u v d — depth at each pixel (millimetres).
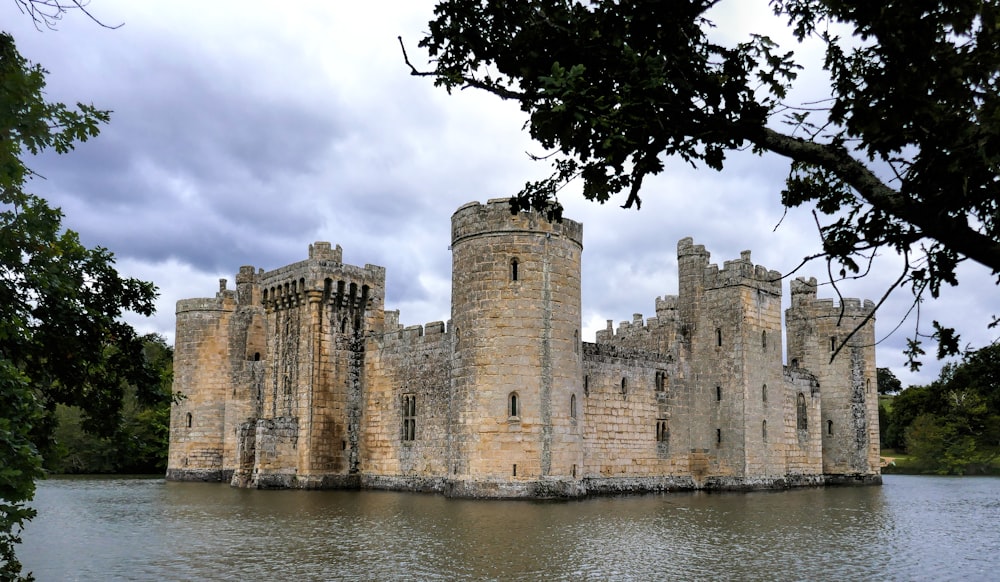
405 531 30016
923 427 92500
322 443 56406
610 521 33594
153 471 85062
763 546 27109
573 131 8852
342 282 58406
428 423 53000
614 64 8781
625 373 54812
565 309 45656
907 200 8039
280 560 23562
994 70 7629
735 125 8703
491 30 9758
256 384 63812
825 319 71562
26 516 11938
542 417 43938
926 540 29781
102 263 16438
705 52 9102
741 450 56750
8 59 10477
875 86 8117
